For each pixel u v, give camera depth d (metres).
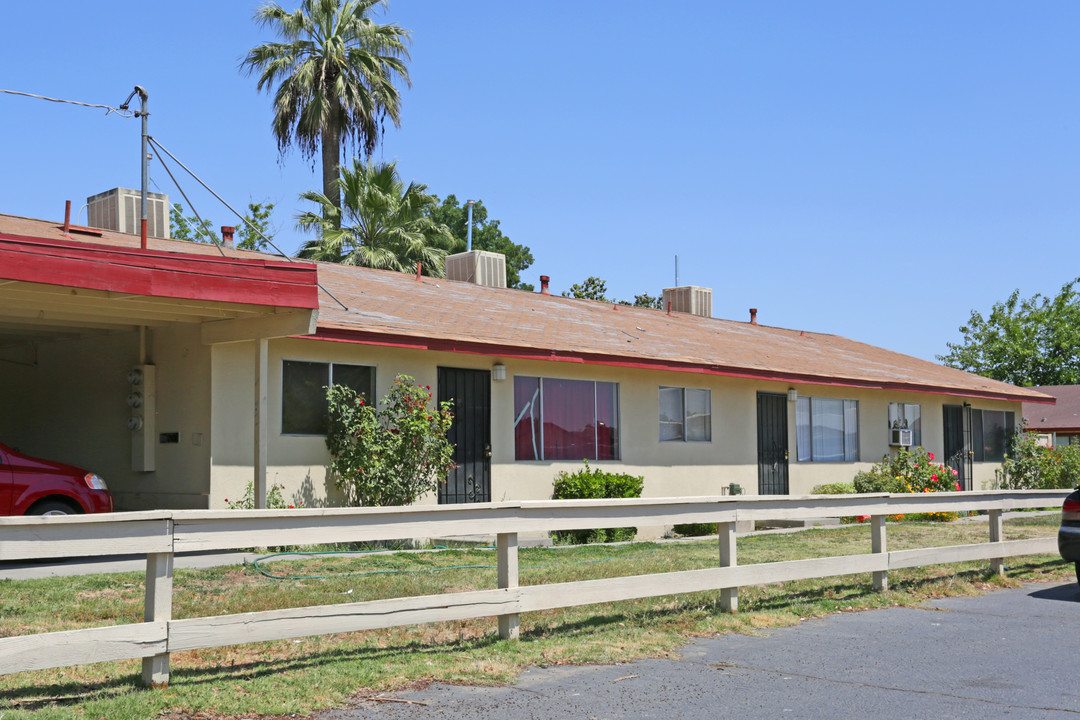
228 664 6.46
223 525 5.80
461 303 18.88
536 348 16.05
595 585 7.67
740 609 9.05
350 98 36.53
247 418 13.53
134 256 10.51
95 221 16.66
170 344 13.79
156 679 5.70
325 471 14.23
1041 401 28.66
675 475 19.31
